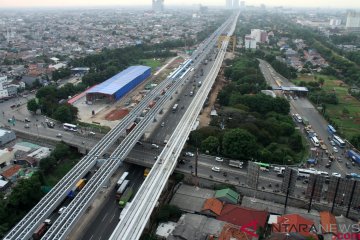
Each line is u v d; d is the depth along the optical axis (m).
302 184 164.50
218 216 137.62
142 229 112.44
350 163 189.62
